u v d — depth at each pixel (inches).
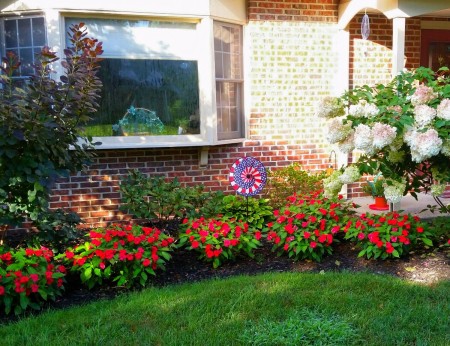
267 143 285.1
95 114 245.8
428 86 174.9
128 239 171.5
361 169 179.5
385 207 274.1
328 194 196.1
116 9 242.2
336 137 177.2
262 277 171.3
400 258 190.1
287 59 283.6
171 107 258.4
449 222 203.6
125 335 130.1
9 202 173.5
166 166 266.5
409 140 161.0
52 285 157.2
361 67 298.8
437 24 310.8
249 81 279.1
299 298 150.3
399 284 161.5
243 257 198.2
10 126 158.4
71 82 168.9
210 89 259.8
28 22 240.2
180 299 152.3
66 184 253.6
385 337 127.0
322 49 289.4
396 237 184.9
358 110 170.6
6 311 145.9
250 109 280.7
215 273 183.9
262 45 278.7
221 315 141.1
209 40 257.0
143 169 262.8
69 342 126.7
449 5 245.0
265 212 239.0
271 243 215.9
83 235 189.5
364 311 142.0
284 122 286.8
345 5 281.3
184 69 259.1
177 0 250.4
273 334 128.0
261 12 276.5
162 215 233.5
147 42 252.2
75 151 185.0
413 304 147.2
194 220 205.9
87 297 163.9
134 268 167.9
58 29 235.9
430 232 195.0
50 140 167.6
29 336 130.7
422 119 160.6
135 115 252.8
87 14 241.6
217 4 259.9
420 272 176.9
